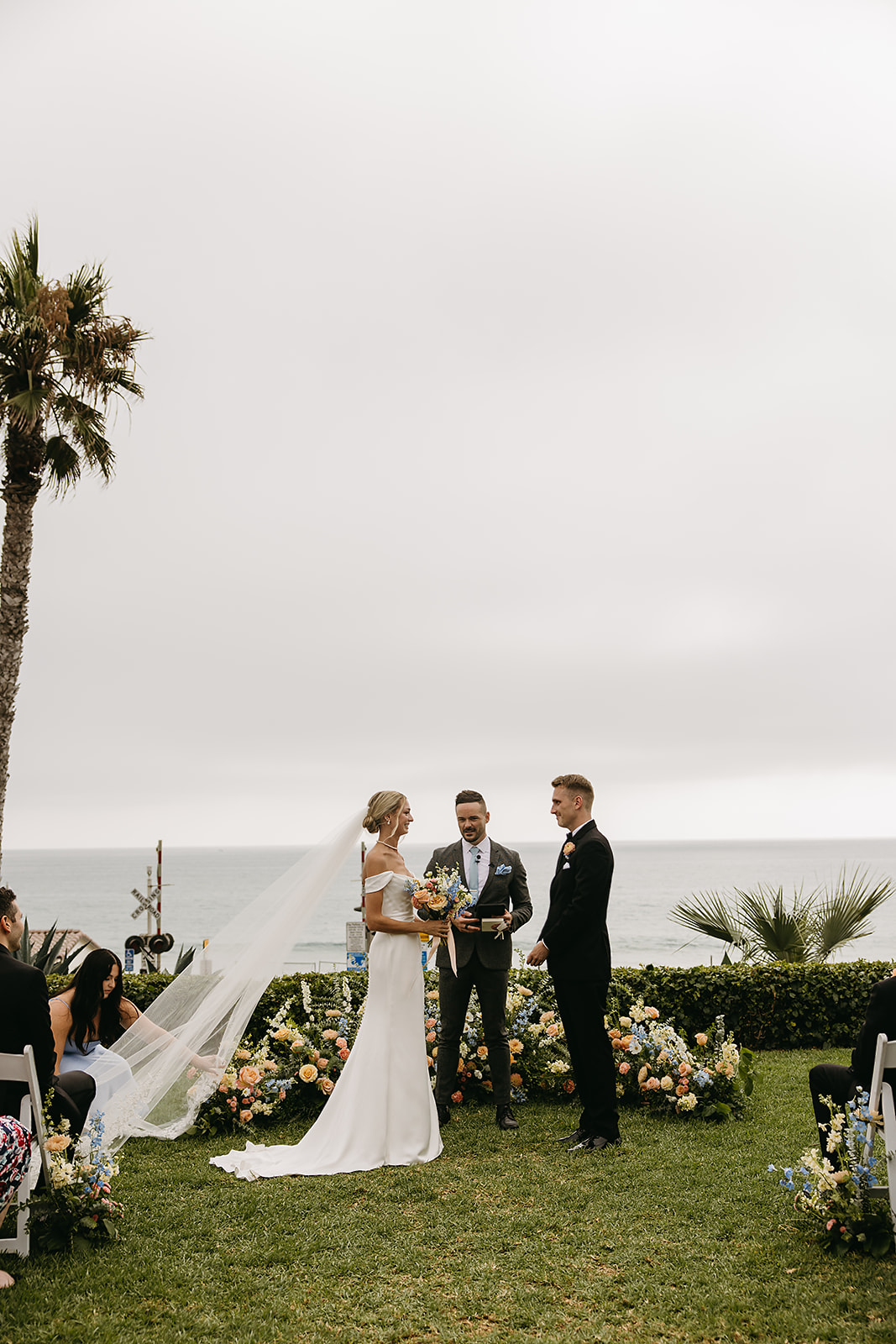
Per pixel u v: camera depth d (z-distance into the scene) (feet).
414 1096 17.90
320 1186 15.98
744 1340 10.57
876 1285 11.62
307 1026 23.61
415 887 18.51
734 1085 20.34
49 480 38.65
